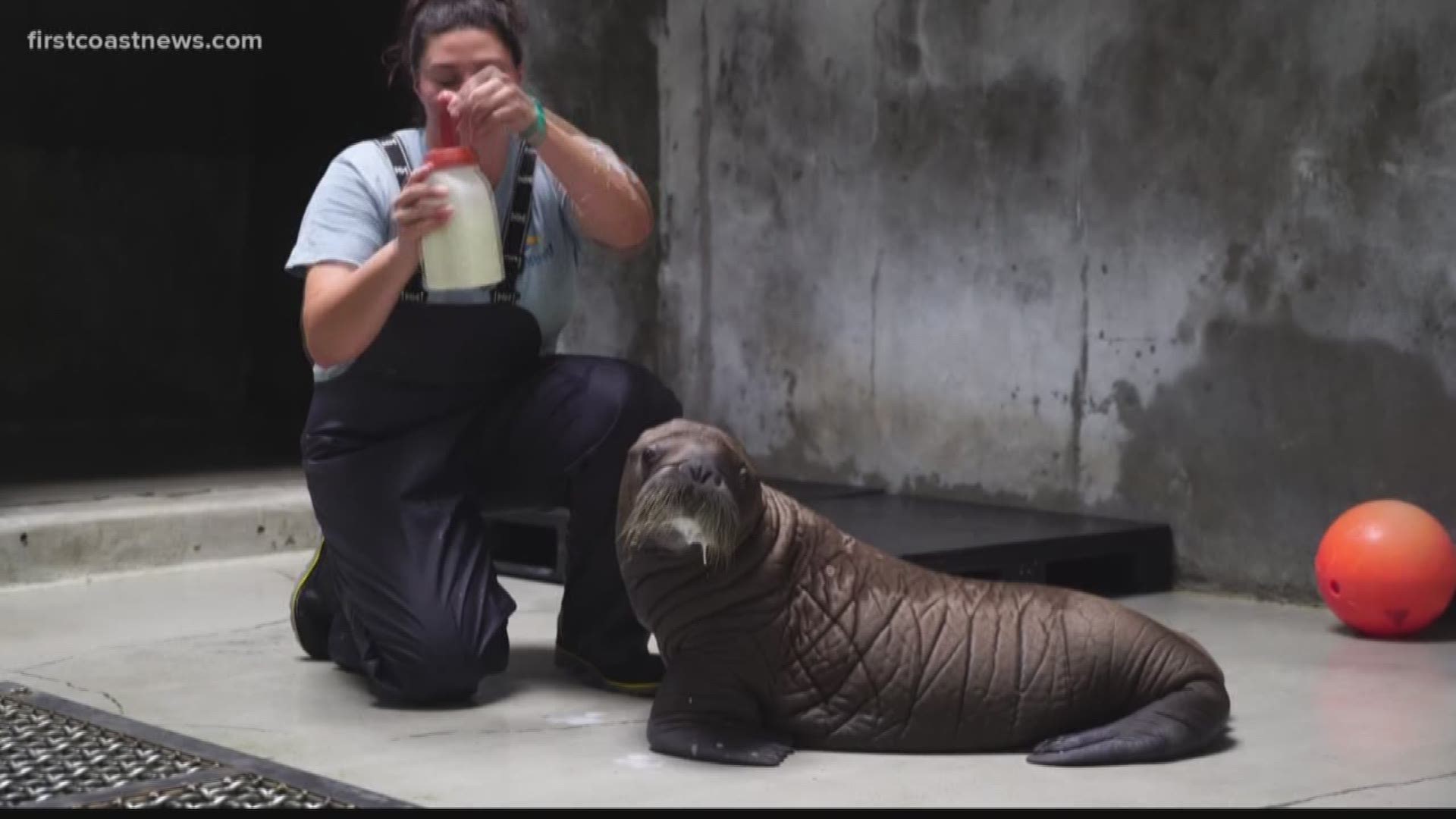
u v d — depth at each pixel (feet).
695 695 16.96
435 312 18.97
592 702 19.27
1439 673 20.66
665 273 35.58
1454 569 22.68
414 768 16.38
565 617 20.35
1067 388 28.58
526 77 33.76
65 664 21.33
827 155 32.17
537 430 19.74
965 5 29.60
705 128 34.42
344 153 19.24
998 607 17.11
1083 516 27.91
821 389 32.60
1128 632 17.02
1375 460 24.71
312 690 19.86
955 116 29.94
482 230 17.24
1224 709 17.07
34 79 42.19
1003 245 29.37
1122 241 27.63
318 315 17.83
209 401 45.14
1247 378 26.09
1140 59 27.20
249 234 44.96
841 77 31.76
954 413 30.35
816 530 17.34
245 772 15.37
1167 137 26.91
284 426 43.01
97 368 43.88
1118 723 16.69
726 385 34.40
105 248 43.68
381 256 17.43
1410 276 24.18
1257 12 25.70
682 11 34.71
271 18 42.96
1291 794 15.23
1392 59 24.22
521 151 19.62
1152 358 27.35
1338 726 18.01
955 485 30.42
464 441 19.77
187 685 20.15
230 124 44.47
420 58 18.29
